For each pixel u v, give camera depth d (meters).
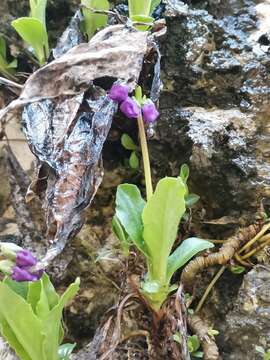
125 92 0.20
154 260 0.19
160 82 0.23
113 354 0.22
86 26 0.25
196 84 0.26
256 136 0.25
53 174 0.21
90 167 0.20
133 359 0.22
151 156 0.26
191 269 0.24
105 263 0.25
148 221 0.18
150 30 0.23
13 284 0.19
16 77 0.28
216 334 0.23
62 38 0.25
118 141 0.25
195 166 0.24
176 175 0.25
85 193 0.20
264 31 0.28
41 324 0.18
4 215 0.28
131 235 0.19
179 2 0.27
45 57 0.25
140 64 0.21
